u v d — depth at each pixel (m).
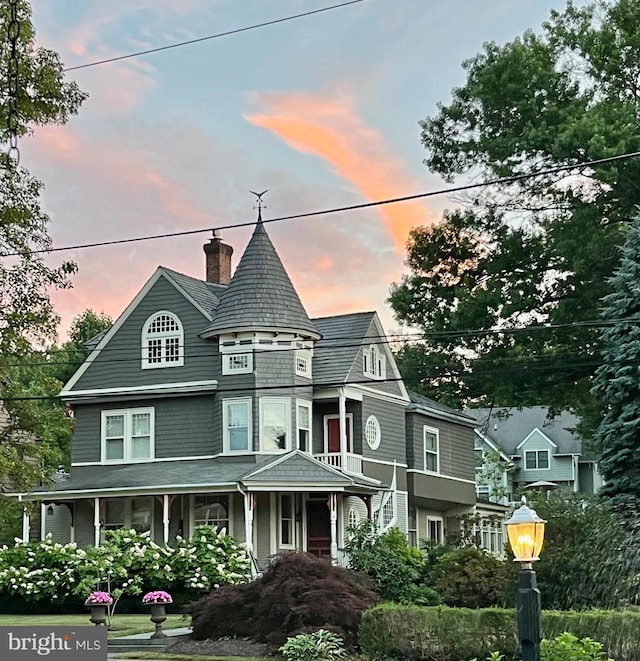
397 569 28.47
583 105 37.56
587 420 40.66
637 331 26.69
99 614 20.84
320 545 34.91
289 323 34.88
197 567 28.98
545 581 20.97
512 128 38.84
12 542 37.28
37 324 20.06
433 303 40.50
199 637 20.73
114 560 28.47
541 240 38.53
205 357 35.41
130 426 36.34
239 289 35.28
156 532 34.38
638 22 38.25
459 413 44.03
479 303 38.25
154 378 36.00
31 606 29.19
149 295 36.62
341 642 18.55
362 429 36.28
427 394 43.94
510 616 16.48
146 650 20.56
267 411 34.38
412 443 39.91
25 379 37.94
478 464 60.25
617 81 38.75
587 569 20.83
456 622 16.88
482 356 39.59
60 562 29.33
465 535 35.12
